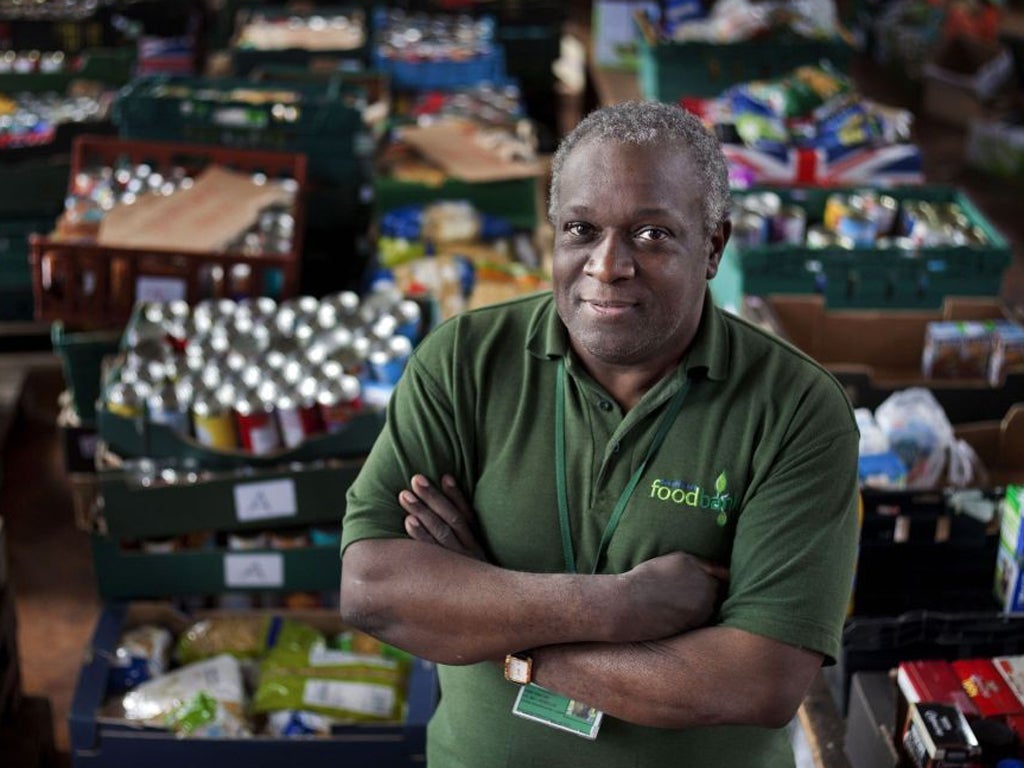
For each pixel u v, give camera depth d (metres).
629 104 1.77
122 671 3.21
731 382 1.85
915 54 9.27
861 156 4.90
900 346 3.98
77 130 5.36
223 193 4.27
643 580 1.82
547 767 1.96
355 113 4.77
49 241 3.98
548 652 1.86
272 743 2.99
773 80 5.57
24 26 6.80
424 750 3.02
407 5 7.66
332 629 3.43
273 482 3.30
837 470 1.83
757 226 4.30
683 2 6.51
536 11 7.66
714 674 1.79
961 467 3.24
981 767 2.25
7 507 4.74
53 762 3.49
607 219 1.70
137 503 3.29
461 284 4.43
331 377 3.38
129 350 3.52
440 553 1.91
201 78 5.34
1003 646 2.61
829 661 1.81
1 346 5.63
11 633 3.37
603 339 1.74
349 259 4.97
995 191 7.83
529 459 1.90
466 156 5.17
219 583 3.45
